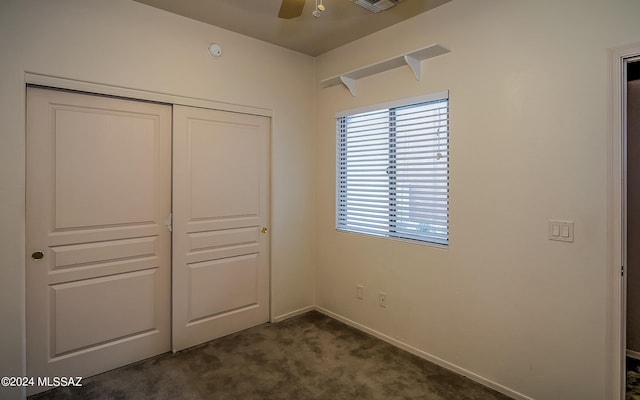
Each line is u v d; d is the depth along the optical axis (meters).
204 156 2.88
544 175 2.03
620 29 1.76
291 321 3.38
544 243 2.04
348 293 3.29
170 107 2.70
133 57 2.47
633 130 2.46
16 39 2.05
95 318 2.43
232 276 3.09
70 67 2.23
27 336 2.18
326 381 2.35
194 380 2.36
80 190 2.35
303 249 3.57
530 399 2.10
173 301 2.74
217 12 2.63
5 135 2.03
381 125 3.01
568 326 1.96
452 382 2.34
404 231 2.84
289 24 2.82
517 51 2.12
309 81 3.56
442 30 2.48
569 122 1.93
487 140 2.27
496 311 2.25
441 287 2.54
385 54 2.89
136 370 2.48
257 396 2.19
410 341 2.76
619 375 1.81
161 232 2.71
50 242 2.25
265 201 3.30
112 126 2.46
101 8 2.33
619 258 1.79
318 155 3.60
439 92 2.51
